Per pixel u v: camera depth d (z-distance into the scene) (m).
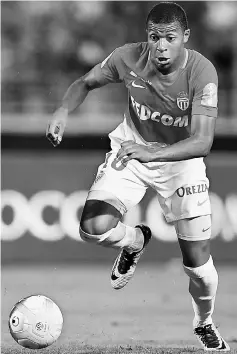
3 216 45.91
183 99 19.64
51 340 19.80
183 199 20.84
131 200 21.05
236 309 32.72
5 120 48.41
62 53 59.97
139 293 37.19
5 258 46.03
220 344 21.67
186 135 20.69
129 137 21.36
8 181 45.94
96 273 43.69
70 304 33.59
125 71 20.53
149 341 24.36
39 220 46.16
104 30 60.66
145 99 20.25
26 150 46.22
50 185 46.19
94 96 52.66
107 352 20.86
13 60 59.53
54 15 61.19
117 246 21.23
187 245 20.98
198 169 20.92
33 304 19.73
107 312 31.55
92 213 20.34
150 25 18.83
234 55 59.59
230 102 51.78
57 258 46.50
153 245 46.31
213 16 61.06
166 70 19.38
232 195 46.34
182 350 21.56
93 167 46.41
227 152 46.41
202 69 19.25
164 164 20.83
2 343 23.47
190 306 33.50
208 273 20.97
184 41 19.19
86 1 61.41
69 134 46.47
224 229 46.28
